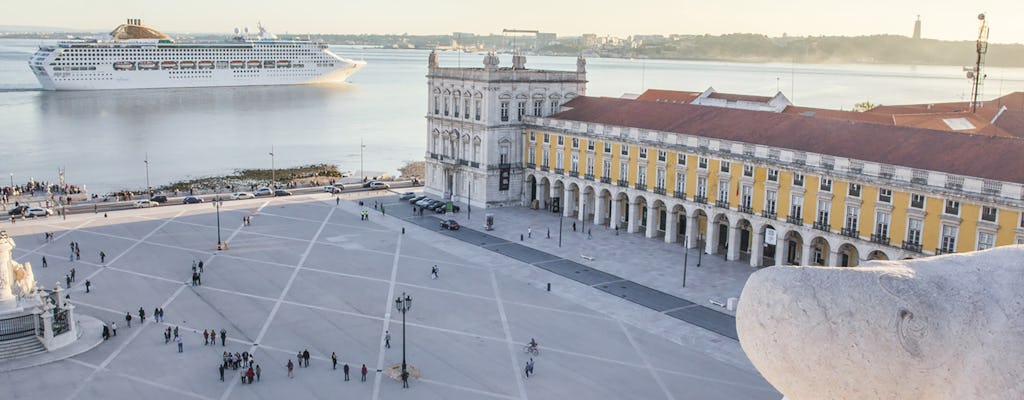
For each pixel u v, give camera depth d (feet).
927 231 227.81
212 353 198.70
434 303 238.07
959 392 55.21
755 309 60.29
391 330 215.72
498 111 368.89
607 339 211.61
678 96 431.43
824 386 59.06
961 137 234.99
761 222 273.95
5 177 490.08
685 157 298.35
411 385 182.09
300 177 496.23
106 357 195.11
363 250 298.56
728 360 198.59
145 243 303.07
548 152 365.61
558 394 178.40
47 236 304.71
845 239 248.11
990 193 212.84
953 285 57.06
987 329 54.85
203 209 368.27
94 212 360.07
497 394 177.88
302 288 250.57
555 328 219.20
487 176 371.97
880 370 56.80
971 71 453.58
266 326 217.56
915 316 55.88
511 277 266.57
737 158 277.03
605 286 257.14
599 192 338.54
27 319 199.31
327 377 185.68
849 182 244.83
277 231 326.24
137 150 597.52
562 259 289.12
